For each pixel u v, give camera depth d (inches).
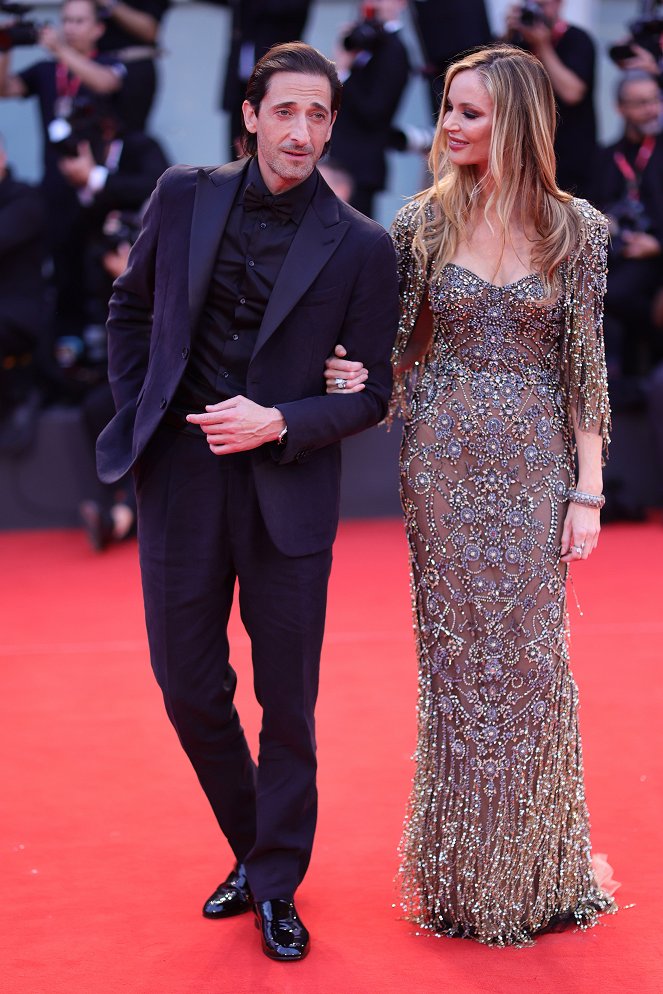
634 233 677.9
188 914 289.0
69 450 683.4
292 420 253.8
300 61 246.1
